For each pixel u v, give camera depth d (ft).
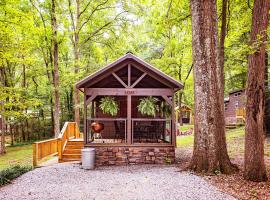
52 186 24.48
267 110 56.90
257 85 24.21
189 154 44.98
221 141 29.25
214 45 29.76
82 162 33.63
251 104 24.61
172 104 37.58
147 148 37.35
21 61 41.81
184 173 28.63
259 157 24.58
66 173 30.45
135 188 22.94
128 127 37.47
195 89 30.27
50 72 85.81
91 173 30.50
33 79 95.55
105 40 76.84
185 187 22.89
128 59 37.24
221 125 29.55
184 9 46.29
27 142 90.63
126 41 76.18
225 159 28.91
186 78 87.76
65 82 67.87
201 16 29.73
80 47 76.89
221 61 39.24
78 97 69.97
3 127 67.15
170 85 37.68
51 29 65.16
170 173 28.91
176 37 81.15
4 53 38.81
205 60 29.60
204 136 29.22
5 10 42.73
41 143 37.93
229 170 28.30
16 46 40.19
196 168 29.50
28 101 49.55
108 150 37.11
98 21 75.36
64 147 42.39
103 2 73.00
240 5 47.88
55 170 32.22
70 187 23.94
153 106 38.50
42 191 22.85
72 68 75.41
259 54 23.88
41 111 100.58
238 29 53.21
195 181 24.91
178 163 36.86
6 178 27.30
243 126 77.05
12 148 77.51
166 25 47.60
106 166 35.94
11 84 82.79
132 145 37.24
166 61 84.79
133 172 30.55
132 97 45.44
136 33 75.36
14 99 53.21
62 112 106.42
